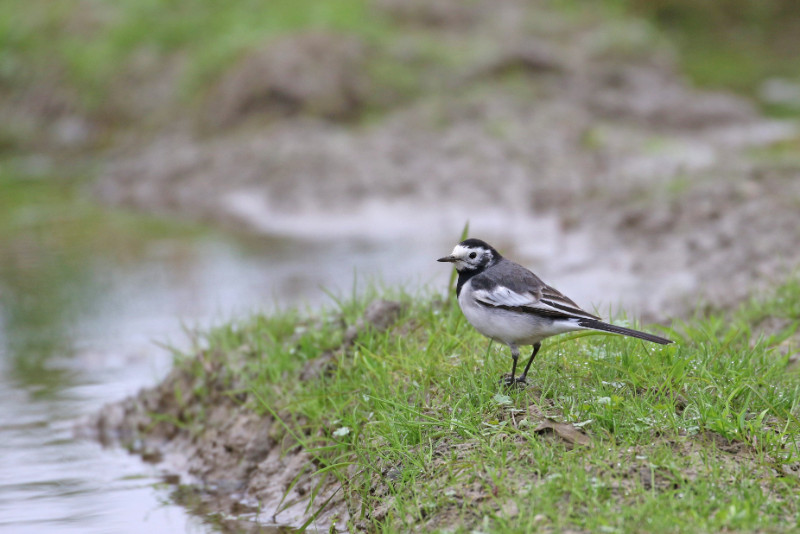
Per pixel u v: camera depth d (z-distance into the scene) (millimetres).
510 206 19891
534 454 7352
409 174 22062
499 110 25516
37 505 9461
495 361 8930
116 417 11398
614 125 26609
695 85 32469
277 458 9680
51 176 26266
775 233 15242
